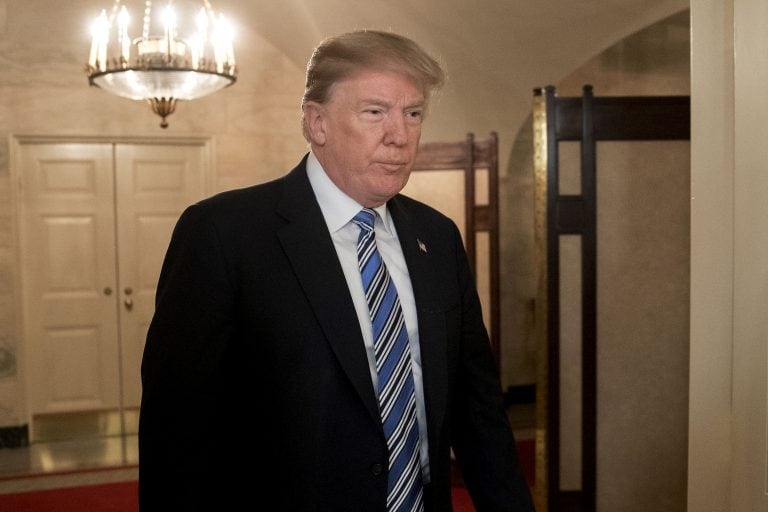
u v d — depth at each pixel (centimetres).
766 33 148
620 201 337
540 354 339
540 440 341
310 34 536
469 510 421
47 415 581
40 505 442
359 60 130
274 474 132
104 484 479
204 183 592
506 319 673
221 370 132
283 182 144
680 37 613
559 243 335
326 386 131
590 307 336
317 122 138
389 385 136
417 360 142
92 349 586
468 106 543
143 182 587
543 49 493
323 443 130
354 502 132
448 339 147
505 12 454
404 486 136
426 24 476
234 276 132
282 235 135
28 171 567
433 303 145
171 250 138
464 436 160
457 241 161
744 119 153
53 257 576
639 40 615
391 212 151
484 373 160
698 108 165
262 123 595
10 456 542
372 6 475
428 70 133
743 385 155
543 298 336
